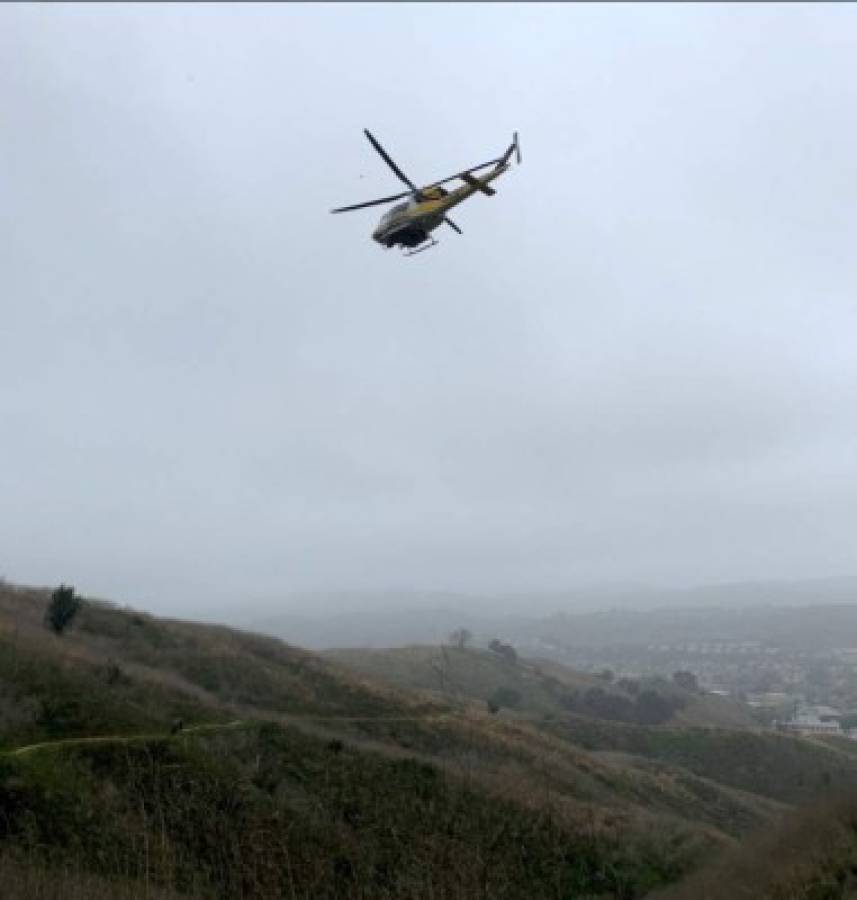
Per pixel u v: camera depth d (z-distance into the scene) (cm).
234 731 2855
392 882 2208
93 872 1795
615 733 7450
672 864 2845
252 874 1989
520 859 2606
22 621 3900
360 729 3947
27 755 2166
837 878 1692
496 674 10438
